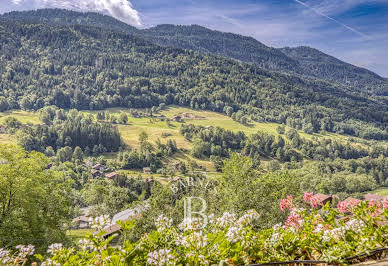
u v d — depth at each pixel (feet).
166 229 10.75
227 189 38.04
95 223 9.78
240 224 11.98
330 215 13.03
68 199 73.41
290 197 17.10
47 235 63.00
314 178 281.74
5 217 58.95
